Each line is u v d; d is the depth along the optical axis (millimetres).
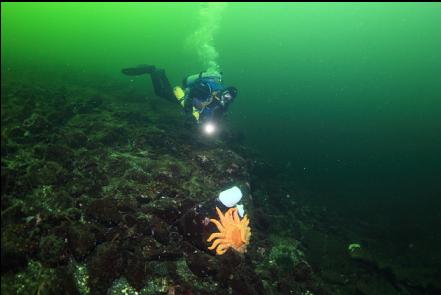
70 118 7332
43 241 3418
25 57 23234
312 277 5004
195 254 3812
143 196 4445
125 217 3910
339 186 12188
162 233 3896
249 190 6164
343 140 21094
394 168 16234
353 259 6488
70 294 3043
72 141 5664
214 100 5293
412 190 12922
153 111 10148
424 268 6516
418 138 25312
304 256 5664
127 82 18609
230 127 10352
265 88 41594
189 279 3646
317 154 15656
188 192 4973
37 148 5043
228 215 3275
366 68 76438
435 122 27875
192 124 8742
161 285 3443
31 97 8203
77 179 4578
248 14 63156
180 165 5766
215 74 5590
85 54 34875
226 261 3781
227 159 6457
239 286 3648
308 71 75062
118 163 5250
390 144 22531
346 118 32031
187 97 5625
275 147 14875
